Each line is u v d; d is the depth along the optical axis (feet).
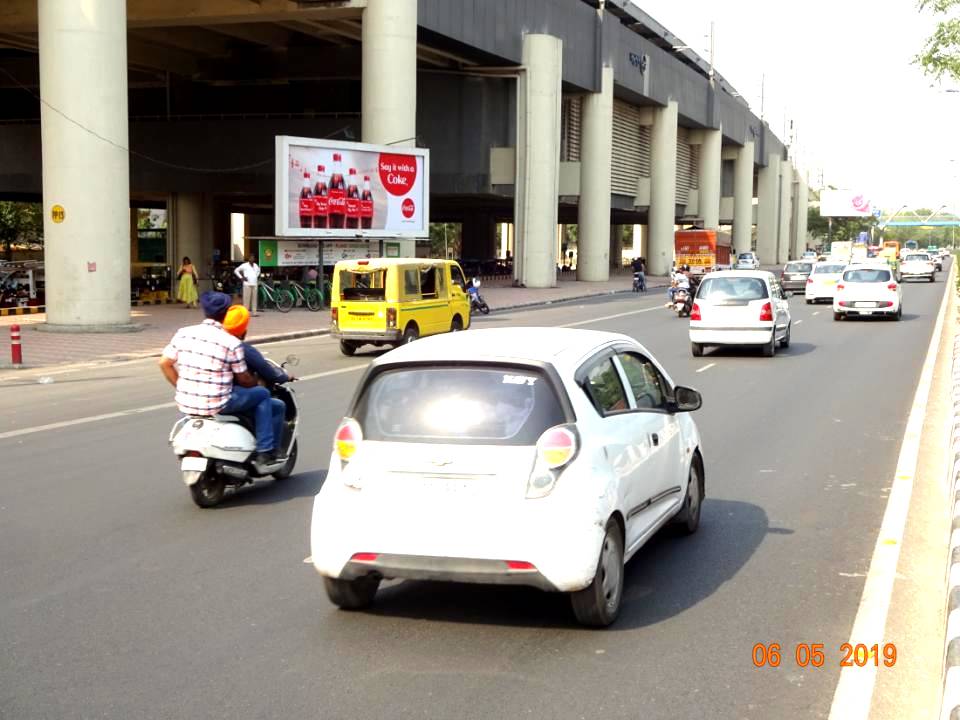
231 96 167.94
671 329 93.66
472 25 149.07
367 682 16.72
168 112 169.17
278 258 113.70
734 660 17.56
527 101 167.12
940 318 106.52
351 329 71.92
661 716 15.35
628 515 20.36
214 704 15.92
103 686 16.66
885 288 100.73
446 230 397.39
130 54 156.76
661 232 237.04
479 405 18.97
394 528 18.60
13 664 17.67
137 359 71.00
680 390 24.47
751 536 25.61
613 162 217.77
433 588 21.83
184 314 108.27
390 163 122.21
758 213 362.33
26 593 21.62
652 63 220.02
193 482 28.58
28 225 244.01
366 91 125.70
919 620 19.35
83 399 52.16
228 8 124.36
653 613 20.02
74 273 85.56
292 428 32.55
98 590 21.80
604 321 104.22
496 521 18.13
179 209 175.52
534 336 21.75
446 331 79.00
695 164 274.98
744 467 33.86
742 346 73.92
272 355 73.87
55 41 83.66
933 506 28.22
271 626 19.48
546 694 16.17
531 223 170.91
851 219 568.00
